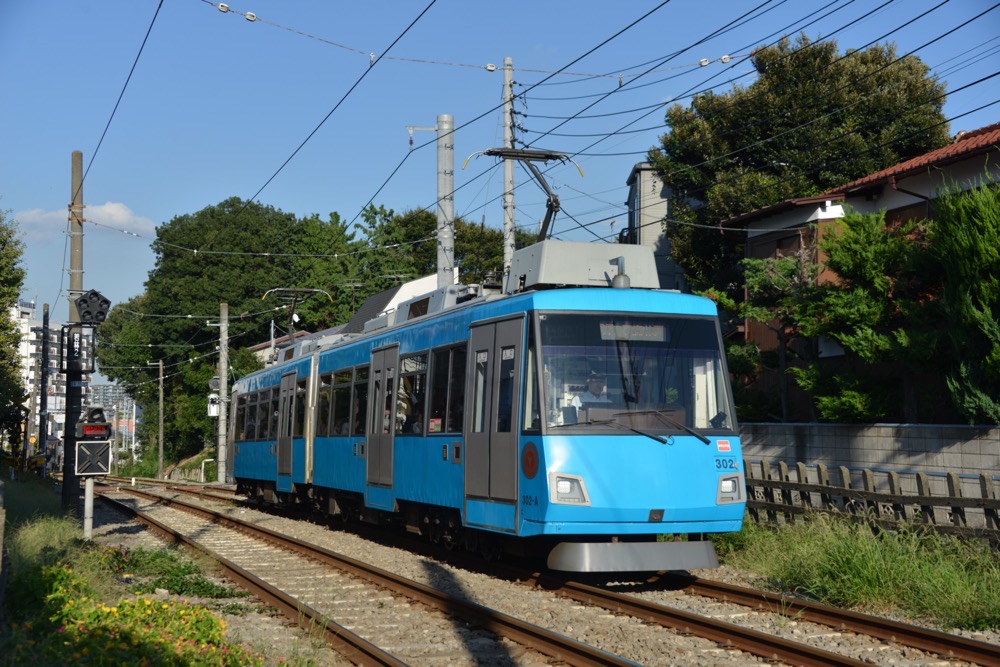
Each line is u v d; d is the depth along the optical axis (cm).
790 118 2944
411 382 1435
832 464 1556
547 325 1094
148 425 7406
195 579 1195
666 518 1060
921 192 1956
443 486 1285
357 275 6059
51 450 7188
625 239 3872
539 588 1106
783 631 857
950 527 1062
